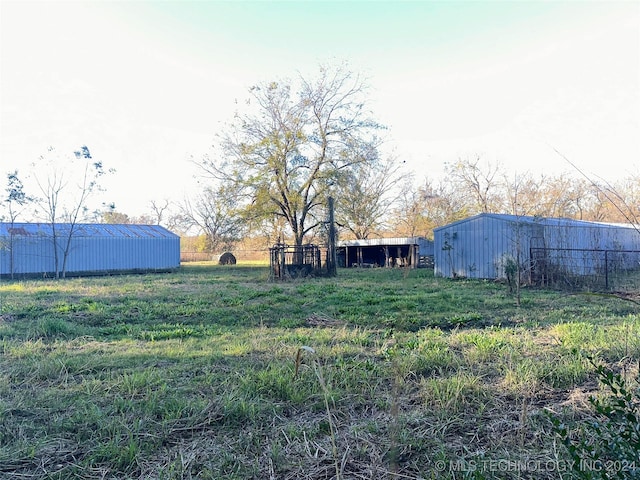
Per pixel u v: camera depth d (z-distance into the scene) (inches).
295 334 282.8
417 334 280.4
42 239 892.0
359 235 1523.1
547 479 108.9
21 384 188.5
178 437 137.2
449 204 1328.7
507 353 217.0
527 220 679.1
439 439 131.2
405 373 189.5
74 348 253.6
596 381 174.6
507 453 120.3
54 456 126.9
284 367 198.2
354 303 423.2
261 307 399.2
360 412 155.1
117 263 1002.7
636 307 367.9
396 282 652.1
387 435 134.7
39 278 863.7
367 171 1208.2
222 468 119.3
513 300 424.5
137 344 263.3
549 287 549.3
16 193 890.1
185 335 293.1
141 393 173.6
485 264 691.4
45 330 289.6
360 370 192.7
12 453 126.6
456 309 375.9
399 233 1523.1
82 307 400.8
